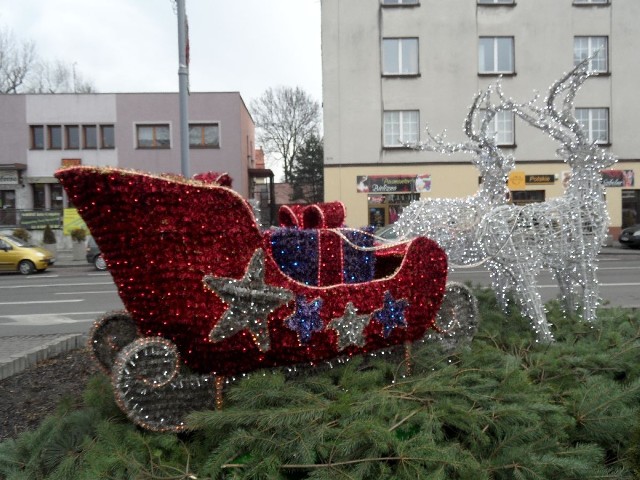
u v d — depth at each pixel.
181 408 2.75
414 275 3.52
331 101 19.78
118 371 2.61
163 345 2.68
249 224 2.82
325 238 3.31
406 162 19.92
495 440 2.82
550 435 2.89
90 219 2.51
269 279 2.91
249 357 2.87
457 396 2.99
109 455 2.50
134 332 3.28
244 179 25.75
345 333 3.16
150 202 2.53
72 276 14.83
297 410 2.58
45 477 2.64
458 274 12.23
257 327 2.84
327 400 2.77
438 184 19.97
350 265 3.42
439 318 3.79
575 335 4.62
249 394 2.70
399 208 20.06
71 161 23.59
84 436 2.78
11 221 21.95
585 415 3.14
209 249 2.70
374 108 19.78
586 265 4.83
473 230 4.72
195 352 2.75
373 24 19.61
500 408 2.83
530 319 4.59
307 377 3.13
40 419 3.72
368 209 20.05
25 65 40.16
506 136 19.97
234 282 2.74
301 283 3.13
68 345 5.77
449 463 2.39
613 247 19.36
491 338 4.30
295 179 39.16
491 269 5.14
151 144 23.73
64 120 23.52
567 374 3.66
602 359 3.88
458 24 19.67
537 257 4.55
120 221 2.51
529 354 4.07
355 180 19.95
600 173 4.87
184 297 2.63
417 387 2.97
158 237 2.57
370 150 19.89
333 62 19.67
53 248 18.92
